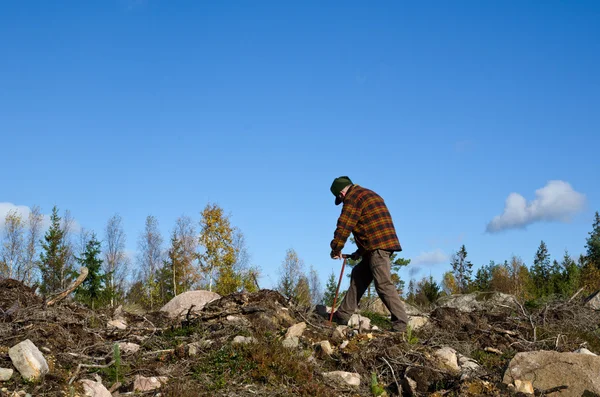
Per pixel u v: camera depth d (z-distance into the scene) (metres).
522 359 5.48
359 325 7.27
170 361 6.06
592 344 7.48
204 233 37.50
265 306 7.59
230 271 36.47
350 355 6.34
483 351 6.86
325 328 7.35
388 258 7.21
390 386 5.85
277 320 7.44
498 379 5.50
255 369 5.71
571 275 25.16
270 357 5.86
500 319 8.45
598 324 8.60
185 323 7.29
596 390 5.02
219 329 6.87
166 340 6.79
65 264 33.59
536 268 40.38
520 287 30.59
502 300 11.31
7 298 7.17
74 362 5.73
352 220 7.20
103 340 6.70
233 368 5.72
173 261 38.28
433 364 6.04
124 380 5.55
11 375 5.06
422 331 7.32
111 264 40.97
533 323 8.20
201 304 8.88
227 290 35.22
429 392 5.59
